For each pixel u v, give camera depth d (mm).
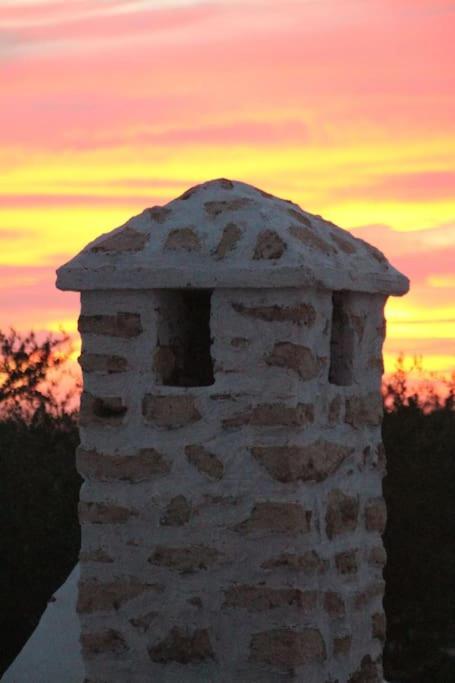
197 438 9383
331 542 9609
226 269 9203
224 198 9727
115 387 9594
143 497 9508
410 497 20672
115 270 9469
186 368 10023
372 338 10312
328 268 9305
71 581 13852
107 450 9602
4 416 23312
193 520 9375
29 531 18438
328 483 9609
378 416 10391
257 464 9234
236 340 9289
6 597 17938
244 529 9258
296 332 9172
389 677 20000
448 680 19875
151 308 9516
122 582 9555
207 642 9336
